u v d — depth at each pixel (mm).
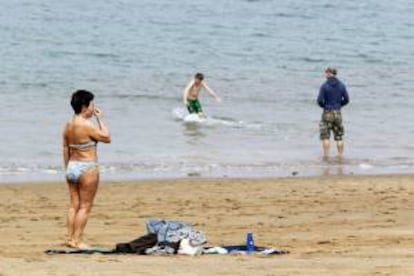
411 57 136875
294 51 139000
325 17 179750
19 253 31719
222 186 50438
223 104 89375
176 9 181500
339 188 50062
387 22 177000
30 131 69938
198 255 31047
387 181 52875
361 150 66250
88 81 104375
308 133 72688
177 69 117375
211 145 66438
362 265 28656
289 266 28453
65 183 50875
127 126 74000
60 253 31609
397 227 38562
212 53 133375
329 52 139625
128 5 184375
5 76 105500
